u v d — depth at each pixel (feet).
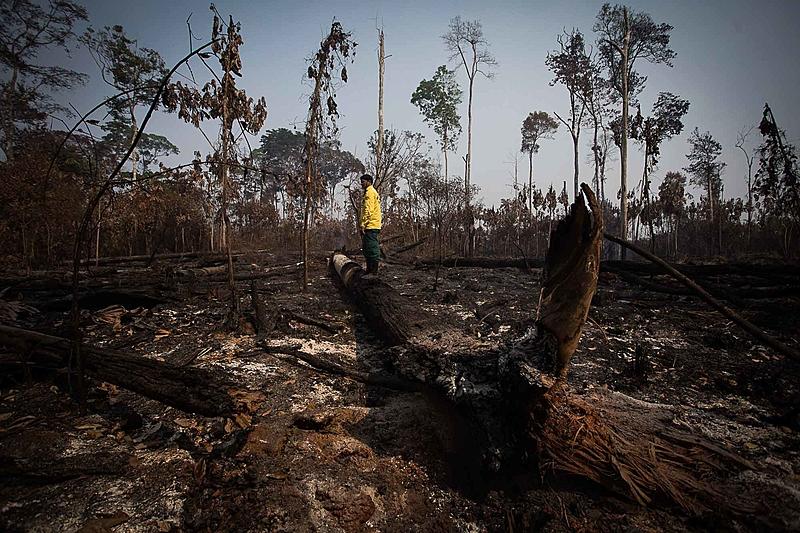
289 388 11.67
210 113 18.30
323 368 12.87
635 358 13.98
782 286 24.02
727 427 9.38
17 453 7.90
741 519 6.34
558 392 7.80
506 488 7.82
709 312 20.63
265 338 15.87
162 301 20.49
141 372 9.43
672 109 65.26
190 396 9.02
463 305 21.93
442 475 8.41
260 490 7.20
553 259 8.27
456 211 53.67
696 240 82.02
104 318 17.75
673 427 8.41
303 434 9.11
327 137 24.89
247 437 8.53
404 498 7.73
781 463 7.87
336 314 19.99
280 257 42.22
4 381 10.78
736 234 71.77
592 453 7.27
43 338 10.17
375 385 12.06
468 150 79.97
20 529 6.27
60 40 50.70
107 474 7.67
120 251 44.24
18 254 32.35
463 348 10.55
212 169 18.90
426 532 7.01
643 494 6.94
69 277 24.71
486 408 8.36
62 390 10.57
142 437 8.98
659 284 26.37
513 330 16.83
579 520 6.78
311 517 6.79
